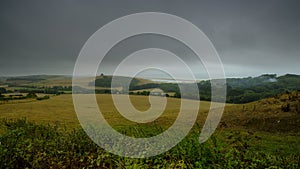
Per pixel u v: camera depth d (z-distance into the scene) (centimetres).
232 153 588
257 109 2048
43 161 645
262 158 603
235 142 810
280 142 1298
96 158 641
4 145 648
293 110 1841
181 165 547
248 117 1880
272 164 577
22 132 724
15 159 634
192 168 543
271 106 2052
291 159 637
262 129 1633
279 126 1634
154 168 565
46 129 862
